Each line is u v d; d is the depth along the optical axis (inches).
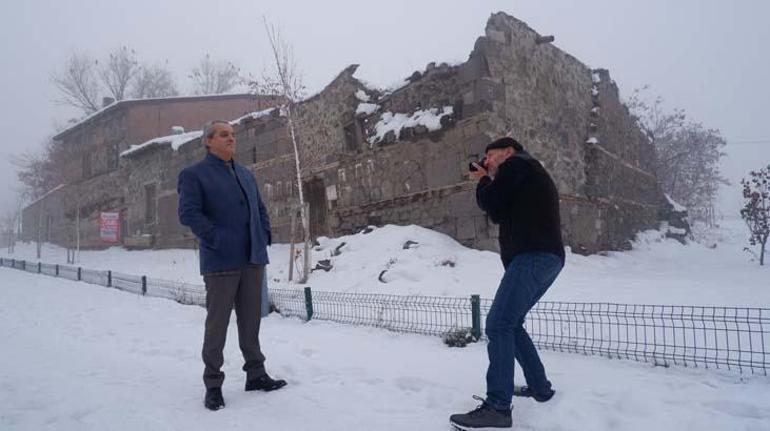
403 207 472.7
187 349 210.1
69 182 1122.7
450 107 441.4
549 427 117.6
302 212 422.3
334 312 275.3
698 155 1061.1
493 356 120.5
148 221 847.1
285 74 492.4
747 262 537.6
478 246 411.8
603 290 293.3
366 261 406.3
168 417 128.3
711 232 901.8
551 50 514.0
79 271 550.0
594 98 575.8
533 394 134.3
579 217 509.7
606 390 138.8
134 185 880.3
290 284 395.2
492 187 128.0
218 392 137.2
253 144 642.8
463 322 236.2
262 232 155.6
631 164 657.6
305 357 189.5
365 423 121.7
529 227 123.8
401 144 475.5
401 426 119.5
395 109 498.6
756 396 130.2
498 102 424.5
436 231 443.5
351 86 526.0
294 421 124.3
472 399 136.7
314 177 561.0
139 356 200.5
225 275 143.6
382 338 219.8
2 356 200.4
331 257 442.6
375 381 155.9
